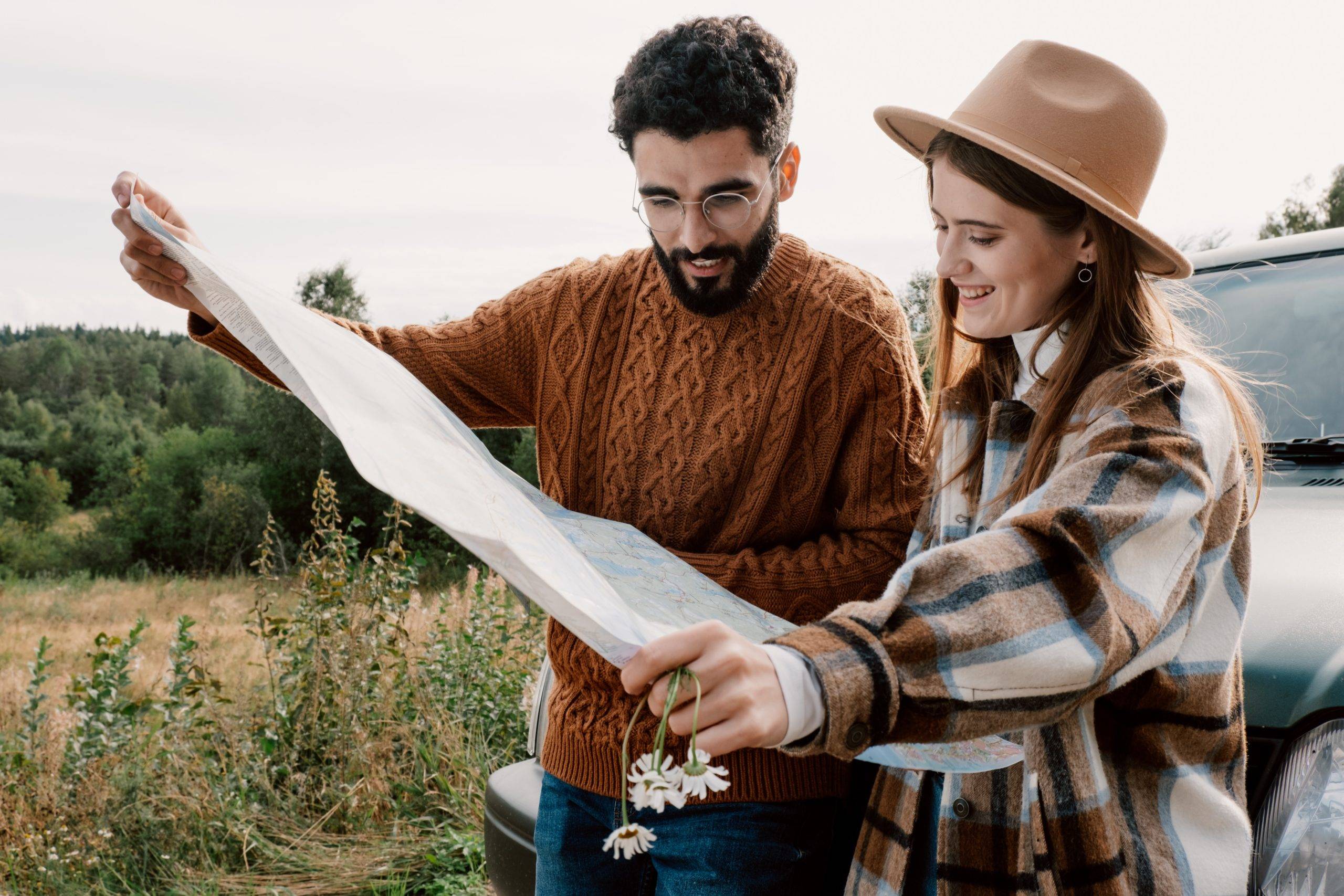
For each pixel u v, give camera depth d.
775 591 1.56
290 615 4.41
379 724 3.98
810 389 1.62
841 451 1.65
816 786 1.56
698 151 1.43
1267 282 2.62
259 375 1.75
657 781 0.74
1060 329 1.21
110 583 32.19
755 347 1.63
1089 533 0.90
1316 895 1.33
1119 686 0.94
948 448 1.40
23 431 62.50
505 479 1.34
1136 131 1.18
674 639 0.75
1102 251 1.16
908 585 0.86
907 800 1.28
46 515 51.34
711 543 1.68
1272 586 1.62
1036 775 1.07
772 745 0.76
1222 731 1.12
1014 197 1.15
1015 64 1.21
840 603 1.58
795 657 0.77
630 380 1.70
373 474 0.79
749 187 1.47
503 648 4.46
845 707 0.75
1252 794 1.41
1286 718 1.41
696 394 1.65
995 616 0.83
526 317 1.79
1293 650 1.46
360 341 1.43
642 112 1.44
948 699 0.80
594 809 1.69
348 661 4.03
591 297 1.74
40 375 74.88
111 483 56.12
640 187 1.51
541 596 0.83
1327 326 2.45
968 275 1.24
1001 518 1.04
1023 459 1.22
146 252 1.54
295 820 3.65
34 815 3.60
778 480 1.64
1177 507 0.94
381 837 3.54
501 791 2.08
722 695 0.73
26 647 17.69
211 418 63.88
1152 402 1.04
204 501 34.19
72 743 3.75
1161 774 1.10
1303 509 1.98
